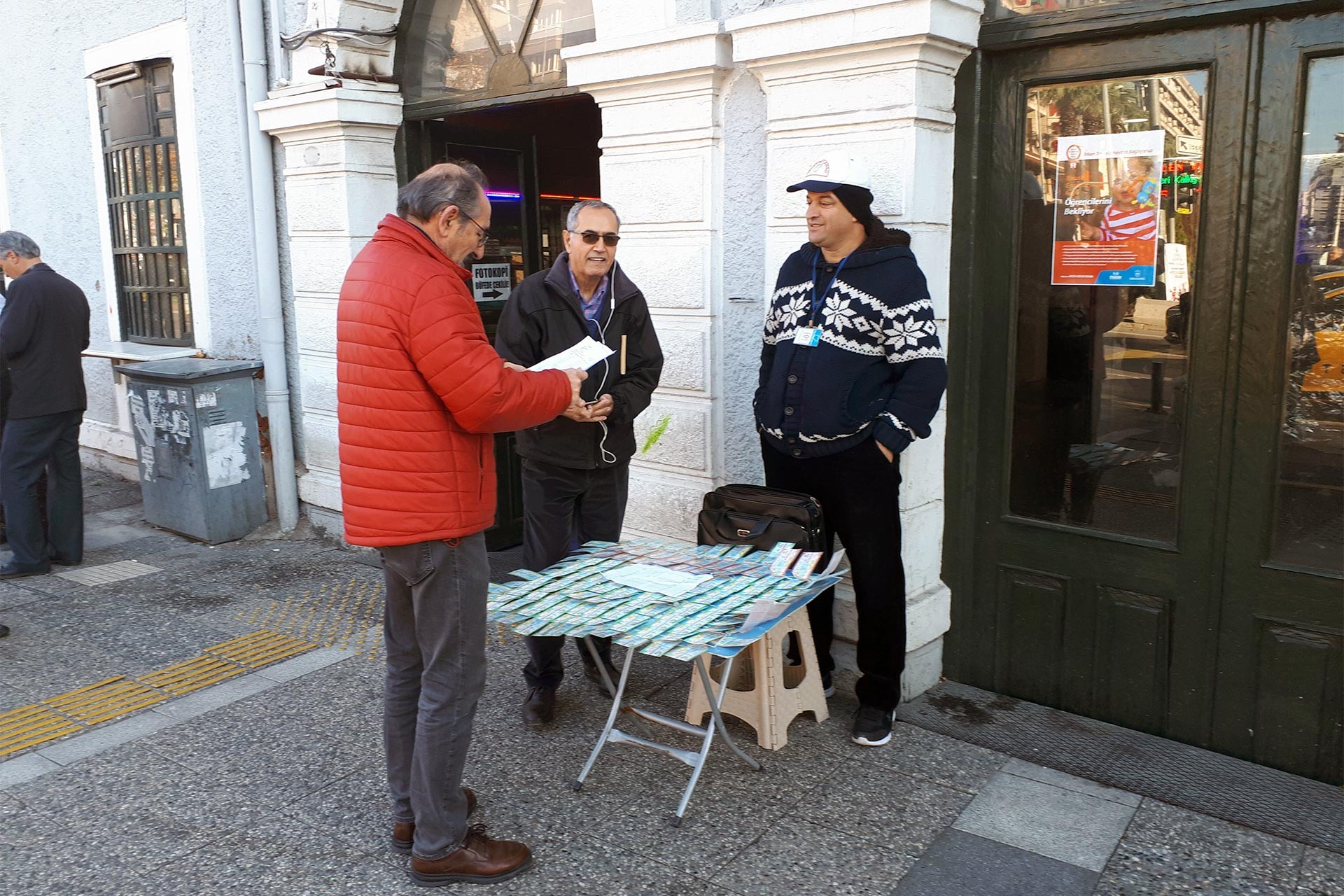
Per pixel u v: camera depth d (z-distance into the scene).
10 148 7.43
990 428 3.22
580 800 2.73
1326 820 2.57
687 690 3.46
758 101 3.34
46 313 4.62
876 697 3.02
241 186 5.43
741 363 3.53
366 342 2.18
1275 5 2.49
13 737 3.17
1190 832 2.53
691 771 2.87
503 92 4.38
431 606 2.27
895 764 2.90
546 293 3.02
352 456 2.23
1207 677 2.90
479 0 4.43
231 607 4.35
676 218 3.59
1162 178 2.81
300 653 3.83
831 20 2.96
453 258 2.29
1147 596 2.98
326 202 4.85
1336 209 2.54
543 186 6.77
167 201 6.08
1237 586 2.81
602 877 2.39
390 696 2.45
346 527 2.28
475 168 2.29
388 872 2.43
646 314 3.18
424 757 2.31
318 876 2.41
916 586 3.23
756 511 3.01
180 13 5.56
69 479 4.90
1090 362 3.02
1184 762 2.87
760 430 3.13
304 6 4.83
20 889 2.37
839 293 2.84
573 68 3.74
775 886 2.34
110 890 2.37
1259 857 2.43
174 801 2.77
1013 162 3.05
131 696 3.47
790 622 3.04
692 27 3.33
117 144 6.41
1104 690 3.11
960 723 3.14
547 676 3.15
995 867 2.40
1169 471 2.91
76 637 4.02
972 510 3.30
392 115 4.80
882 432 2.78
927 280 3.03
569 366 2.52
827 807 2.68
